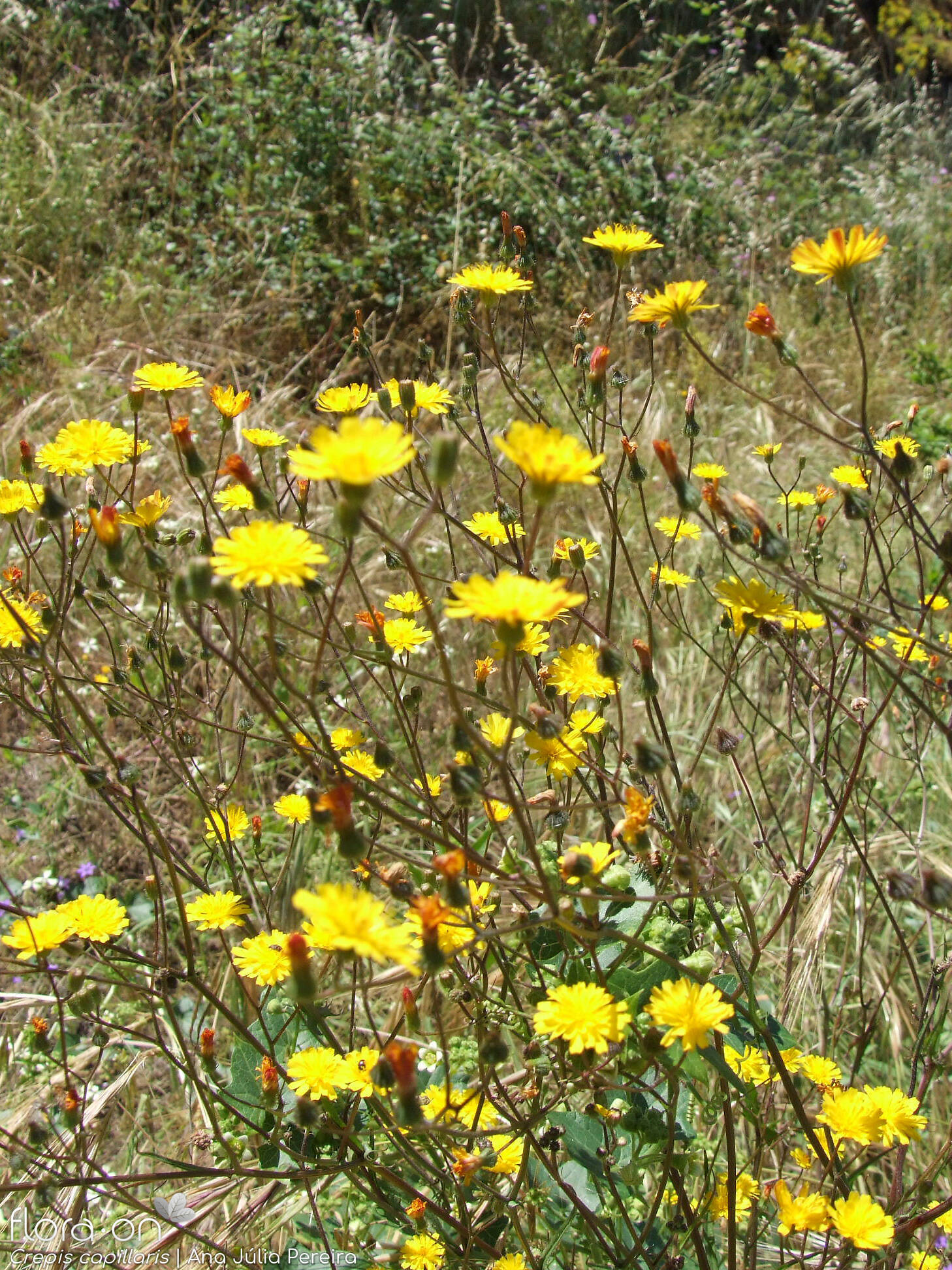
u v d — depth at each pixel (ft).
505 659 4.01
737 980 5.84
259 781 10.16
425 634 6.36
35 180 18.57
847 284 4.88
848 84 32.30
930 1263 5.78
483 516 6.86
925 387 19.77
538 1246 5.92
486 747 4.17
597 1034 4.40
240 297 17.62
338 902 3.89
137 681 8.77
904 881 4.59
